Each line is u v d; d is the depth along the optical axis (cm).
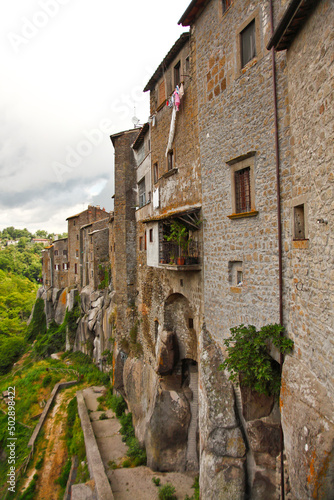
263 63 803
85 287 4228
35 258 9731
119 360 2278
